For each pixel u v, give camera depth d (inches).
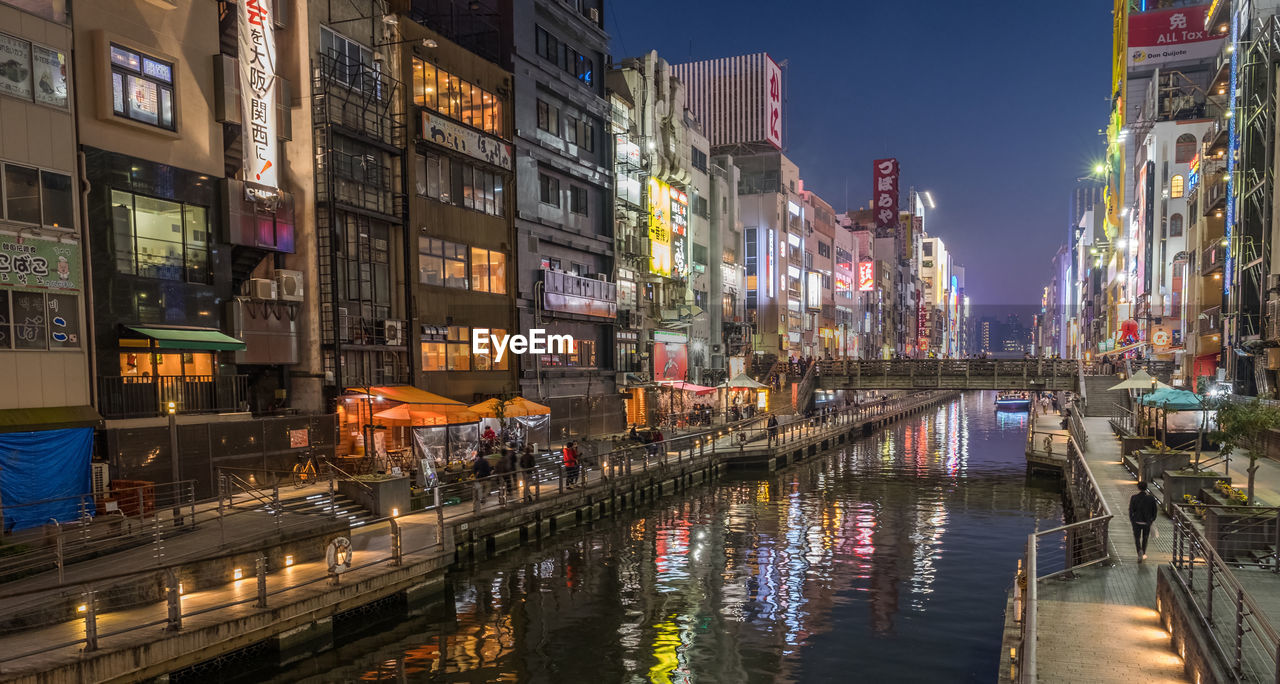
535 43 1658.5
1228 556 625.9
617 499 1245.1
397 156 1278.3
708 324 2623.0
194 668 543.8
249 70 1015.6
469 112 1449.3
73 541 649.6
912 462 1947.6
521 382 1530.5
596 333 1856.5
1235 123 1881.2
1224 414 852.0
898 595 810.2
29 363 751.7
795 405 2407.7
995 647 663.8
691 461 1520.7
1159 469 1057.5
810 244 3646.7
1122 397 2149.4
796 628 710.5
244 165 1017.5
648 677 597.9
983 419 3506.4
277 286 1067.3
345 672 597.6
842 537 1090.1
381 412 1085.8
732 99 3373.5
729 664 624.7
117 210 858.1
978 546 1037.8
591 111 1844.2
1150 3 3368.6
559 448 1455.5
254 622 573.9
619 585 842.2
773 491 1491.1
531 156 1619.1
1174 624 468.1
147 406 871.1
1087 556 740.0
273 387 1108.5
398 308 1277.1
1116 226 3831.2
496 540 968.9
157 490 829.8
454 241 1395.2
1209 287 2268.7
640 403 2044.8
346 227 1170.0
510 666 616.4
